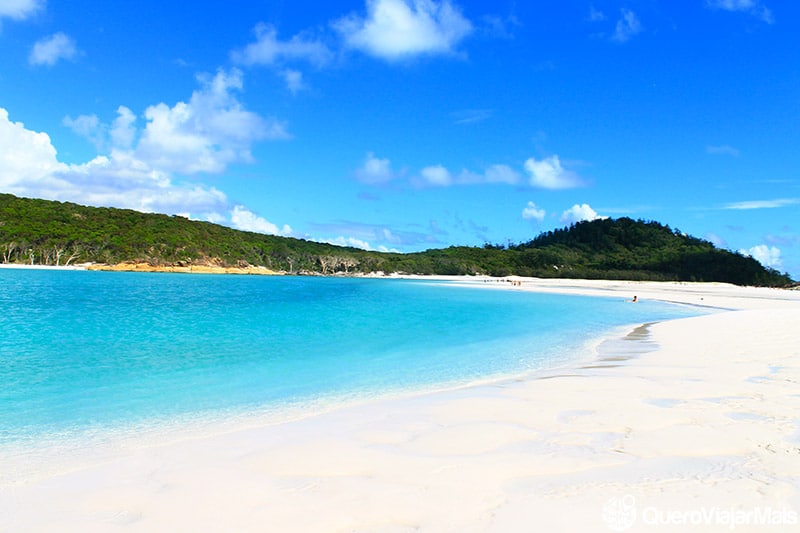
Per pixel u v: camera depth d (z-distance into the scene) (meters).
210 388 10.25
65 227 106.62
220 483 5.00
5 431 7.23
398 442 6.23
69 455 6.16
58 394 9.70
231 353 14.96
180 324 22.73
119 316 25.86
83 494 4.81
